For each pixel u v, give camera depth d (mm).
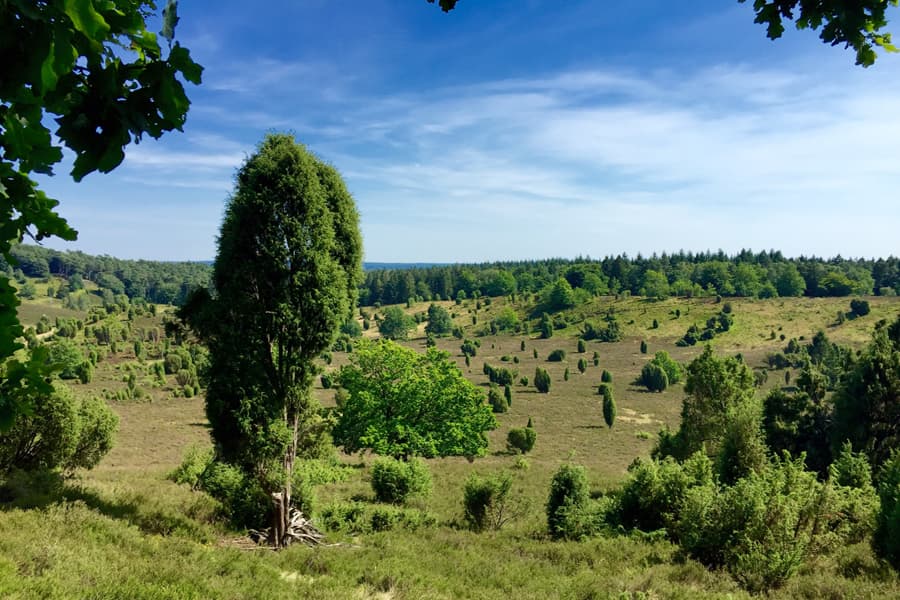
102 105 1418
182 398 61875
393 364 28062
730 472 16297
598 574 10531
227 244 11570
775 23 2643
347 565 10281
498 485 17234
